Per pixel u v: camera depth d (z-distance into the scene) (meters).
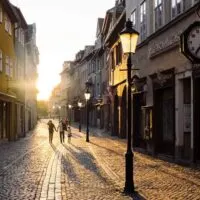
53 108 165.62
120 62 36.50
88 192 11.83
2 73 32.69
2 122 34.97
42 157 22.64
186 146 19.27
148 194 11.45
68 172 16.27
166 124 22.17
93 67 71.44
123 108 38.31
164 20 21.19
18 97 41.22
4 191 12.01
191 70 17.67
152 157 21.98
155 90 22.80
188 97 19.31
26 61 50.81
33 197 11.09
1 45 32.31
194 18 17.08
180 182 13.42
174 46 19.48
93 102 70.81
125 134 39.41
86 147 30.28
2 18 32.81
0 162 20.03
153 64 23.14
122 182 13.62
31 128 64.75
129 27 12.62
